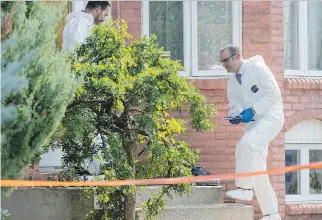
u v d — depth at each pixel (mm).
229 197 35125
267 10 37688
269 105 32344
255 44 37750
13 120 23125
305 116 37906
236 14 37938
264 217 32750
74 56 30156
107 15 34562
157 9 37906
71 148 29750
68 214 31938
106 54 30016
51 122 23969
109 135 29391
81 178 31234
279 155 37406
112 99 29422
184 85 30219
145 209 30828
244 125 35094
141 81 29312
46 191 32375
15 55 22812
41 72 23516
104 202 29719
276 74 37625
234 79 33031
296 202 38312
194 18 38000
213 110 31234
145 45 30344
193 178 24406
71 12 35406
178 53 38062
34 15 23484
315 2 38969
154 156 29391
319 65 39062
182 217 32844
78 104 29219
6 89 22516
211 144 36938
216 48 38062
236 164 32281
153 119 29766
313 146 38469
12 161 23703
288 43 38688
